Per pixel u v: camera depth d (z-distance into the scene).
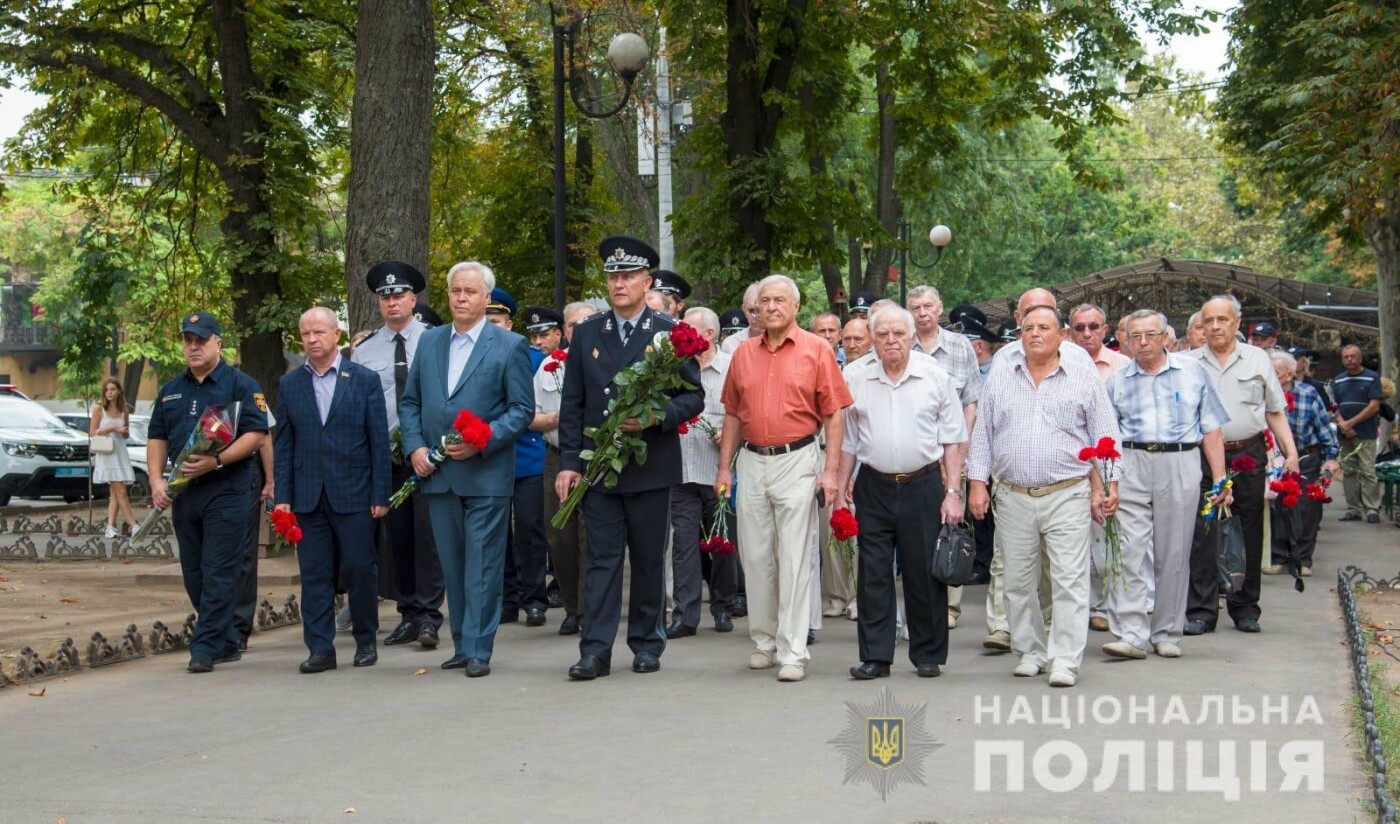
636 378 8.42
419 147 13.38
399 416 9.52
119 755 6.70
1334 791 5.70
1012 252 52.12
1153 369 9.13
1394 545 16.73
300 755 6.58
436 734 7.00
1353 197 17.22
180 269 25.50
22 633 11.61
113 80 19.92
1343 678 8.21
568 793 5.79
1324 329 34.84
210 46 21.36
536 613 11.15
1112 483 8.16
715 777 6.01
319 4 21.73
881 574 8.38
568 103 24.91
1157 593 9.08
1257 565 10.20
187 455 9.23
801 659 8.41
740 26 18.97
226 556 9.38
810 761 6.27
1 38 19.44
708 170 20.62
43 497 27.11
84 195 23.94
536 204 25.95
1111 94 23.58
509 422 8.87
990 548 13.12
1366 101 17.31
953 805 5.53
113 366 54.09
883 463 8.34
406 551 10.30
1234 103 27.91
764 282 8.52
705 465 10.51
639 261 8.75
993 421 8.36
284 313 20.58
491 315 10.80
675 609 10.48
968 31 20.64
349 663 9.51
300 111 20.98
